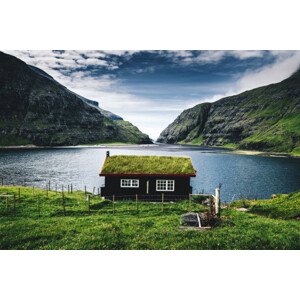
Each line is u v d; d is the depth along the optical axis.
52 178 96.56
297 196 43.06
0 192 42.56
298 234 25.97
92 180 94.19
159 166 47.09
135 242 24.94
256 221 29.91
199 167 137.00
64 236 26.56
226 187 87.25
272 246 24.02
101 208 36.47
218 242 24.42
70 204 38.09
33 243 25.23
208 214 29.89
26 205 36.47
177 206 37.00
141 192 46.19
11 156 177.88
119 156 49.50
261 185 90.69
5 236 26.34
